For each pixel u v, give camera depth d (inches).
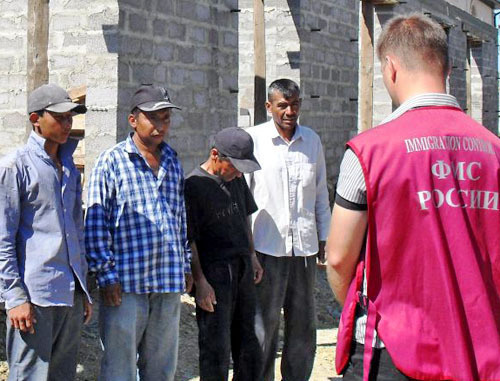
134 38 318.0
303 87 447.5
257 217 219.8
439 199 114.0
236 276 202.8
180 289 185.2
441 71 121.2
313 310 227.1
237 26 390.9
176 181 189.2
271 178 220.5
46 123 169.2
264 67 386.0
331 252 119.4
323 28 472.4
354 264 119.3
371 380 116.8
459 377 111.1
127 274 180.5
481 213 114.8
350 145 117.6
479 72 911.0
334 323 322.0
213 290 199.6
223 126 383.6
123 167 182.9
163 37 336.2
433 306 113.1
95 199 181.0
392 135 116.6
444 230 113.7
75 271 172.9
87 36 311.9
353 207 116.9
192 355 262.4
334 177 496.4
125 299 181.2
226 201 201.9
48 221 168.9
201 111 365.4
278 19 433.4
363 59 486.9
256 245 218.7
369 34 486.3
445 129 116.9
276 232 219.0
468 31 792.9
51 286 167.9
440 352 112.5
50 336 169.6
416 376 112.5
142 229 182.2
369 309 116.8
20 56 363.3
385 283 115.7
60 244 169.5
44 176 168.9
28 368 168.6
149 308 186.2
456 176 114.8
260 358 209.0
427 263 113.3
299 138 225.1
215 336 199.0
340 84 500.1
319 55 468.1
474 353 111.8
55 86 171.9
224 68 382.3
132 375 182.5
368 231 116.0
